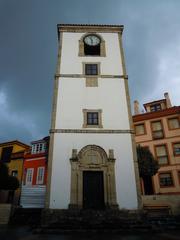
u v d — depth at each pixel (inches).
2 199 1132.5
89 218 535.2
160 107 1330.0
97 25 888.9
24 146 1416.1
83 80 749.3
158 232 450.0
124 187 592.7
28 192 828.0
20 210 713.0
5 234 425.7
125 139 653.9
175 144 1107.3
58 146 637.3
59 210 559.8
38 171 1179.3
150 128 1190.9
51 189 583.8
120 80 755.4
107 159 625.3
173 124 1148.5
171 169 1069.8
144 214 559.5
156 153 1131.3
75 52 819.4
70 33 874.1
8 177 839.1
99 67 783.7
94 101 714.2
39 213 697.0
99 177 621.0
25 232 461.7
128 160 625.0
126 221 515.2
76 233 441.4
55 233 442.9
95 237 386.0
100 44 846.5
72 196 577.6
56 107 696.4
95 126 672.4
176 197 674.2
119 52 824.9
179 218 572.1
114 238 372.5
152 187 1073.5
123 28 888.9
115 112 697.0
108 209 565.3
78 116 686.5
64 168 610.9
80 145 641.6
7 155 1342.3
